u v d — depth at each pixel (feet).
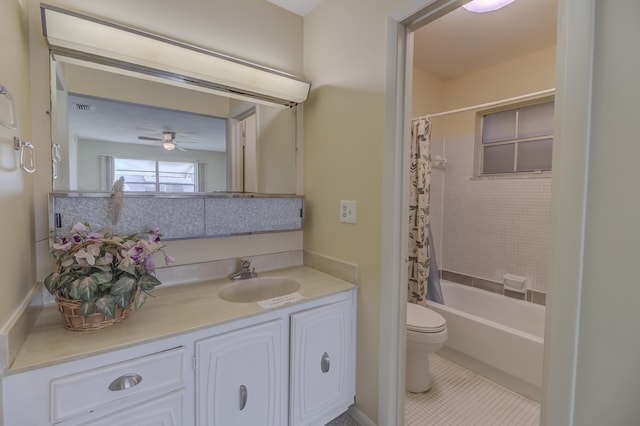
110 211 4.26
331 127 5.74
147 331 3.43
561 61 2.90
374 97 4.86
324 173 5.93
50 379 2.84
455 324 7.29
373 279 4.97
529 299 8.14
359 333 5.27
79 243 3.34
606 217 2.66
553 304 2.99
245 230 5.54
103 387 3.07
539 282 7.98
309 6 6.09
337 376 5.08
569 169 2.84
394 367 4.75
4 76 2.84
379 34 4.75
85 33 4.00
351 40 5.26
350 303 5.22
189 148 5.11
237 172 5.61
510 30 7.06
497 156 8.95
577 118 2.77
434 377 6.79
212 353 3.73
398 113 4.54
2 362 2.63
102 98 4.38
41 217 3.94
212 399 3.77
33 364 2.74
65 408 2.90
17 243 3.13
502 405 5.87
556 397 2.99
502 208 8.64
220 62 5.08
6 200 2.79
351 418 5.41
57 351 2.95
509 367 6.33
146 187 4.73
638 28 2.46
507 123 8.73
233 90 5.51
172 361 3.47
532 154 8.25
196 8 5.20
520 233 8.30
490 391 6.30
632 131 2.50
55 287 3.23
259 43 5.89
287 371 4.51
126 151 4.56
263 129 5.91
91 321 3.36
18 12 3.36
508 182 8.50
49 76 3.99
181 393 3.55
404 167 4.62
